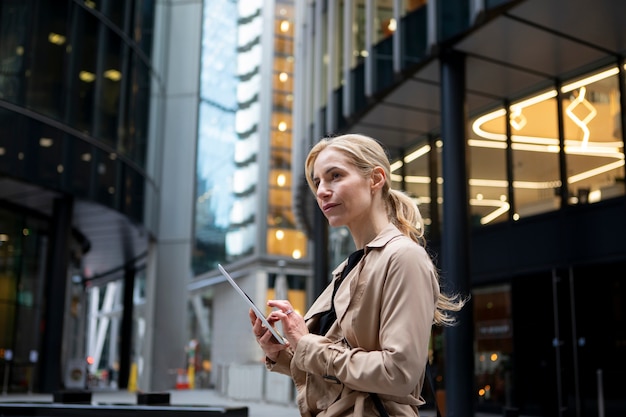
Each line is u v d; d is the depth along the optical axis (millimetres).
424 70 14359
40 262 23250
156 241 29094
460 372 12773
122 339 34156
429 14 13445
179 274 30047
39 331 22828
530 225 15250
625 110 13453
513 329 15477
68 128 20547
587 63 14180
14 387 21297
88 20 21641
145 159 25438
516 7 11695
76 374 25375
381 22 15719
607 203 13633
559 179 14766
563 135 14781
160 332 29734
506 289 15953
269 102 55562
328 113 18719
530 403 14938
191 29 31906
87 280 38438
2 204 21969
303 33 23031
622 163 13492
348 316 1820
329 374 1744
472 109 16891
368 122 17547
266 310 41656
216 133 61062
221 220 58250
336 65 18641
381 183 1995
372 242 1863
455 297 2111
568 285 14336
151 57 26312
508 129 16031
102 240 28500
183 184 30750
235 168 57406
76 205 22312
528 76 14844
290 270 52938
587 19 12078
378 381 1654
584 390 13773
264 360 2084
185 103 31391
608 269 13688
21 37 19359
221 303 56750
